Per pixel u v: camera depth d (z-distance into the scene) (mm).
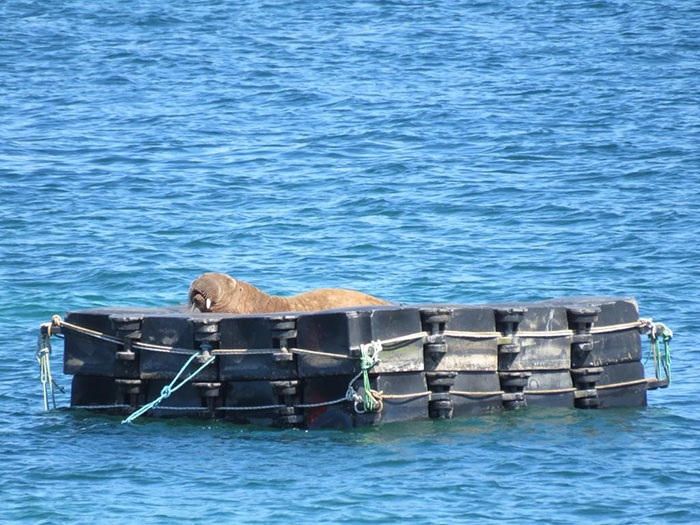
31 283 87000
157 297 83938
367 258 94000
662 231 100562
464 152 135125
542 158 131125
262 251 96562
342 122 153750
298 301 59438
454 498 44312
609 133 143625
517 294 83188
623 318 57812
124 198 115625
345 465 48094
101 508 43656
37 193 117312
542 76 184375
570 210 108688
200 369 54188
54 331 58562
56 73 192000
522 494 44719
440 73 188250
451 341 54094
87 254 95375
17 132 149500
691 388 61344
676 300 80812
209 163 131500
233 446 51094
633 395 57781
